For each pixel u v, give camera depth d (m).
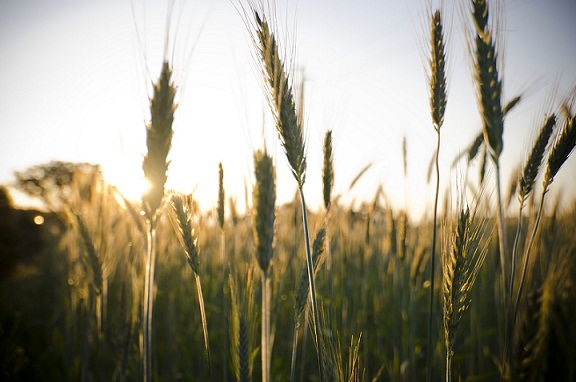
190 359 0.75
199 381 0.66
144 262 0.51
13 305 1.08
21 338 0.85
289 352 0.71
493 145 0.36
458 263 0.35
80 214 0.55
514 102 0.43
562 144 0.37
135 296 0.48
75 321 0.74
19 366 0.70
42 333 0.92
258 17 0.35
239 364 0.40
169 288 0.76
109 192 0.58
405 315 0.68
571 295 0.50
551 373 0.48
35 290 1.22
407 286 0.75
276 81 0.34
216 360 0.74
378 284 0.89
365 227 0.77
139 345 0.54
